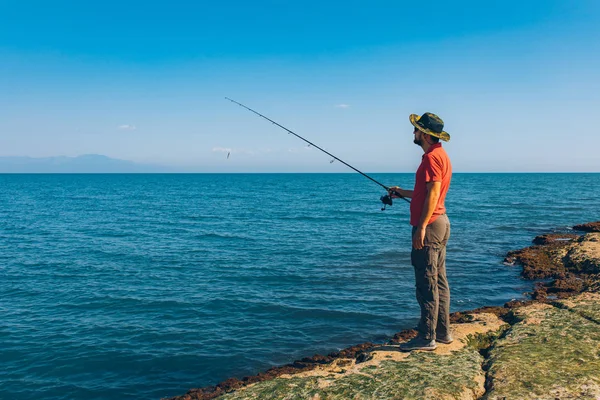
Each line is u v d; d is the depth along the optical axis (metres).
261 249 17.78
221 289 11.70
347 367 4.52
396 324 8.69
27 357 7.71
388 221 28.06
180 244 19.33
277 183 125.06
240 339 8.23
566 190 67.38
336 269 13.80
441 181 3.98
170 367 7.25
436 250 4.24
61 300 10.96
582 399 3.28
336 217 30.97
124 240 20.61
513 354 4.16
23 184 112.19
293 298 10.67
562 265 11.80
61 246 19.00
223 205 44.28
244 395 3.96
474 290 10.56
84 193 69.62
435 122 4.03
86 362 7.50
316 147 6.27
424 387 3.64
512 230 22.25
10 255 16.94
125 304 10.55
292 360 7.29
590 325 4.81
